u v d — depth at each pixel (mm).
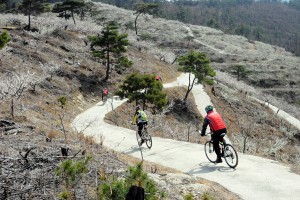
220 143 10516
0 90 22297
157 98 37625
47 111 26266
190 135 36938
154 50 81062
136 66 61031
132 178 5711
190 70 52188
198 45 137500
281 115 62719
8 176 6418
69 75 42188
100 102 41000
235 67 108562
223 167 10555
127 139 17391
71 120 28031
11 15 77375
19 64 36312
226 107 58219
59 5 88688
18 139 9500
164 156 12812
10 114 15625
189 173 10281
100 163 8383
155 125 37125
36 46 47281
